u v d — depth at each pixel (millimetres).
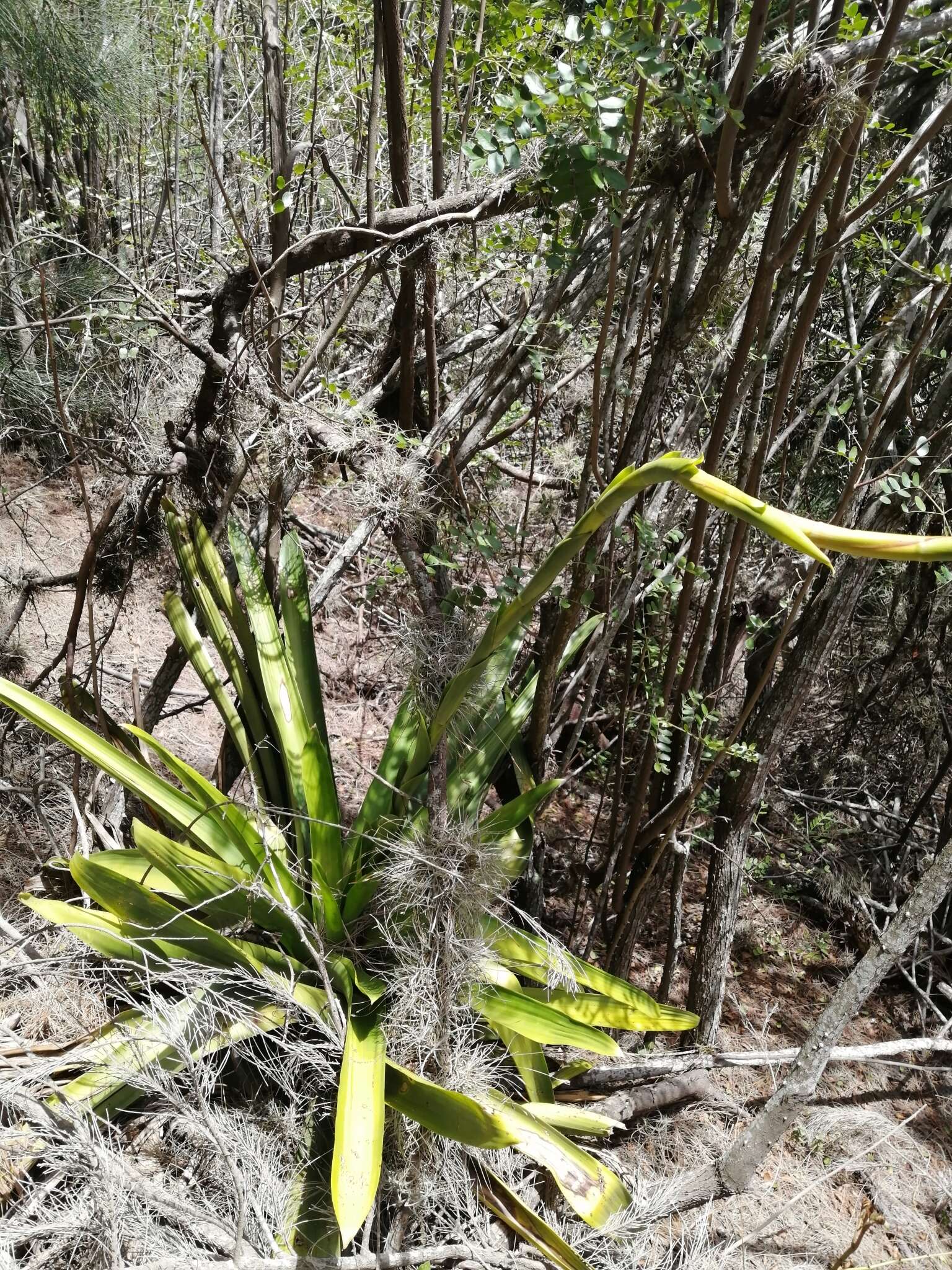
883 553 863
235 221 1767
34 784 2465
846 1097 2494
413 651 1777
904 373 1739
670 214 1669
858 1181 2240
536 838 2436
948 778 3498
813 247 1722
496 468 2553
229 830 1914
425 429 2215
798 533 880
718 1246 1894
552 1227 1771
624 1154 2129
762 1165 2209
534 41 2039
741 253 2135
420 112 2529
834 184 1993
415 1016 1708
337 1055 1751
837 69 1512
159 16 3686
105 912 1929
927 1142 2416
